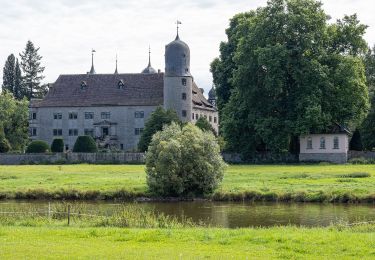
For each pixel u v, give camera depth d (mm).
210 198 54250
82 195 55688
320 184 57625
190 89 133500
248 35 102312
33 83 179125
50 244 24438
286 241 25219
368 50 113438
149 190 56469
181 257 21969
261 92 100312
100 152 112438
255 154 105625
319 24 100062
